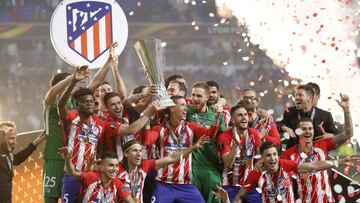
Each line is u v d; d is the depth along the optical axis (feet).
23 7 147.95
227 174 44.60
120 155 42.45
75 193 41.14
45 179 43.83
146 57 42.88
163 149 43.52
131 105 44.09
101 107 44.47
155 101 41.91
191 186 43.98
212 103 45.68
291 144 46.83
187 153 42.68
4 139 42.60
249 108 45.70
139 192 41.68
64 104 40.65
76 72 40.06
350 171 52.31
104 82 45.06
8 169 42.75
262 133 45.16
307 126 44.39
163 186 43.60
